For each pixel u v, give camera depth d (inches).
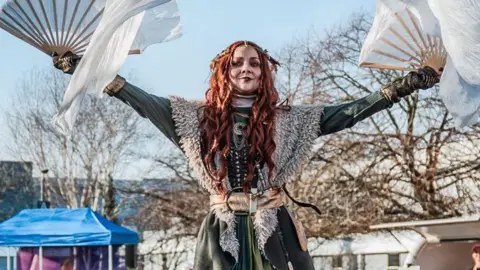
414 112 826.2
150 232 1330.0
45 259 569.0
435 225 486.0
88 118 1245.7
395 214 828.6
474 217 461.7
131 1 122.0
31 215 577.6
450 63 126.5
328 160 839.7
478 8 121.2
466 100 127.9
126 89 134.0
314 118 136.4
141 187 1238.3
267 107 135.1
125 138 1243.2
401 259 749.3
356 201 821.2
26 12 137.6
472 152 819.4
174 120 135.9
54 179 1364.4
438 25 123.6
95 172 1251.2
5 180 1438.2
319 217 829.2
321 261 839.1
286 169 134.6
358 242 800.3
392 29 139.9
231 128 134.6
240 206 132.9
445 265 513.7
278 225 134.1
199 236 134.6
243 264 131.3
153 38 149.2
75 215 580.1
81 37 139.6
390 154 833.5
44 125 1267.2
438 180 850.8
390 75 860.0
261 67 136.4
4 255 666.8
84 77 124.6
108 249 581.6
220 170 133.0
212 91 136.6
